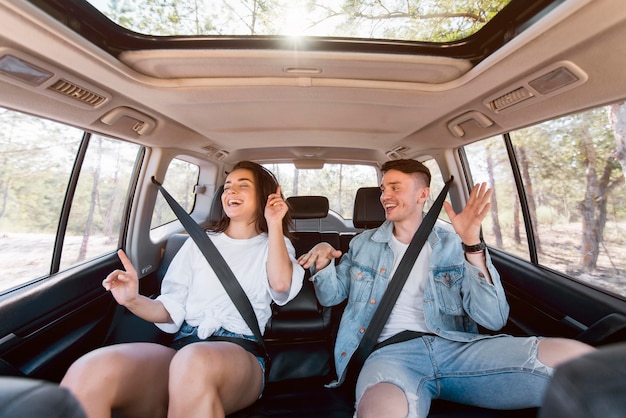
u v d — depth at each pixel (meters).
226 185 1.44
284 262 1.25
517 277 1.96
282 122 2.08
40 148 1.59
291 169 3.83
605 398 0.25
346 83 1.45
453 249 1.39
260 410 1.19
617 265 1.66
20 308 1.33
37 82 1.17
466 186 2.61
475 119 1.81
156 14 1.49
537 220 2.01
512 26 1.05
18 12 0.84
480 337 1.18
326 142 2.63
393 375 1.06
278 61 1.26
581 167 1.87
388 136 2.42
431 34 2.32
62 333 1.54
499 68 1.24
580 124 1.77
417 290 1.37
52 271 1.69
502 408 1.07
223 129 2.16
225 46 1.18
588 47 1.02
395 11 2.24
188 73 1.35
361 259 1.53
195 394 0.83
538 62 1.16
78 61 1.13
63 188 1.74
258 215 1.48
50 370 1.42
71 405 0.31
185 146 2.43
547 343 1.03
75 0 0.91
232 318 1.26
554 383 0.30
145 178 2.32
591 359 0.30
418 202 1.45
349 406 1.23
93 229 2.00
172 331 1.27
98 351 0.92
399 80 1.44
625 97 1.26
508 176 2.15
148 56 1.20
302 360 1.60
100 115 1.57
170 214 3.06
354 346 1.35
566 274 1.73
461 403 1.18
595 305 1.38
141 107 1.66
